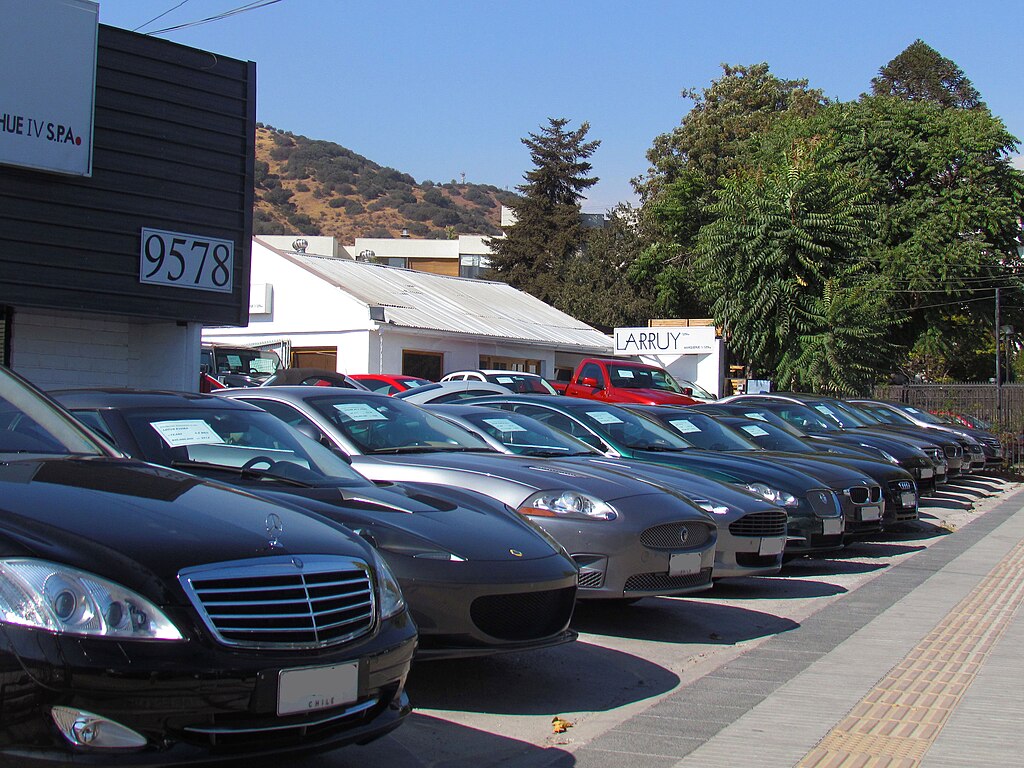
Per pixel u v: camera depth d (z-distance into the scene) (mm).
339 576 4082
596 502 6992
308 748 3799
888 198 38719
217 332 30375
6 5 11367
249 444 6148
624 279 52812
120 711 3381
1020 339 41938
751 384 30906
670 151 57250
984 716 5711
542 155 66812
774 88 59500
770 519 8664
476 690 6027
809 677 6504
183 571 3658
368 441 7445
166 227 12992
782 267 32219
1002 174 38000
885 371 38094
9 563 3436
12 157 11461
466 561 5367
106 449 5023
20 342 12961
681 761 4898
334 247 65625
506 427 8984
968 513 16781
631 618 8188
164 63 12992
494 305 37312
